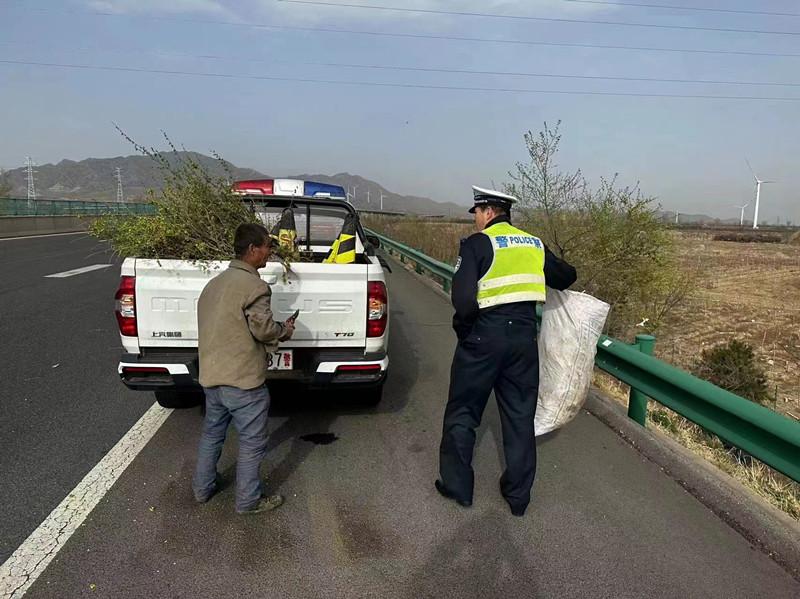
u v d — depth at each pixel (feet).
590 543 9.49
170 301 12.26
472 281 9.91
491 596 8.13
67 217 95.45
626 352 14.14
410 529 9.82
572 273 10.96
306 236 19.65
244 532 9.57
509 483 10.32
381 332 13.19
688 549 9.37
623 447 13.55
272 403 16.03
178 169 14.24
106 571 8.42
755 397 22.72
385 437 13.85
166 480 11.30
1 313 26.78
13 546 8.96
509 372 10.33
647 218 27.27
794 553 9.05
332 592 8.13
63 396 16.05
